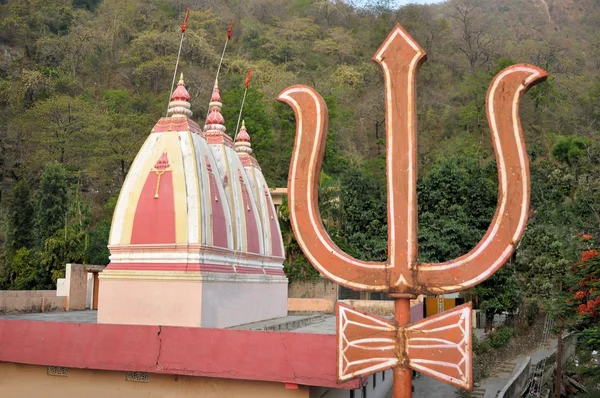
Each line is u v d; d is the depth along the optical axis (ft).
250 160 69.62
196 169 47.03
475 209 99.55
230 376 37.11
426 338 19.99
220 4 247.91
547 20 328.70
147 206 46.57
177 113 50.19
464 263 20.20
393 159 21.54
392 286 20.77
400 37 21.88
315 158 22.03
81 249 100.53
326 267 21.66
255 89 159.12
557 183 123.03
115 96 164.86
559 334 77.15
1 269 111.24
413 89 21.59
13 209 111.34
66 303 73.82
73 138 143.95
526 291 100.94
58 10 202.80
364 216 109.29
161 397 39.88
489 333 96.02
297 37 235.61
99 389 41.24
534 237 101.09
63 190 111.55
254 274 57.26
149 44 191.01
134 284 45.11
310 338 36.01
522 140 19.83
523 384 81.41
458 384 19.33
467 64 226.58
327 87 197.16
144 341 39.34
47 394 42.27
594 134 140.46
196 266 44.50
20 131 143.84
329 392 42.93
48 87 164.35
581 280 57.67
